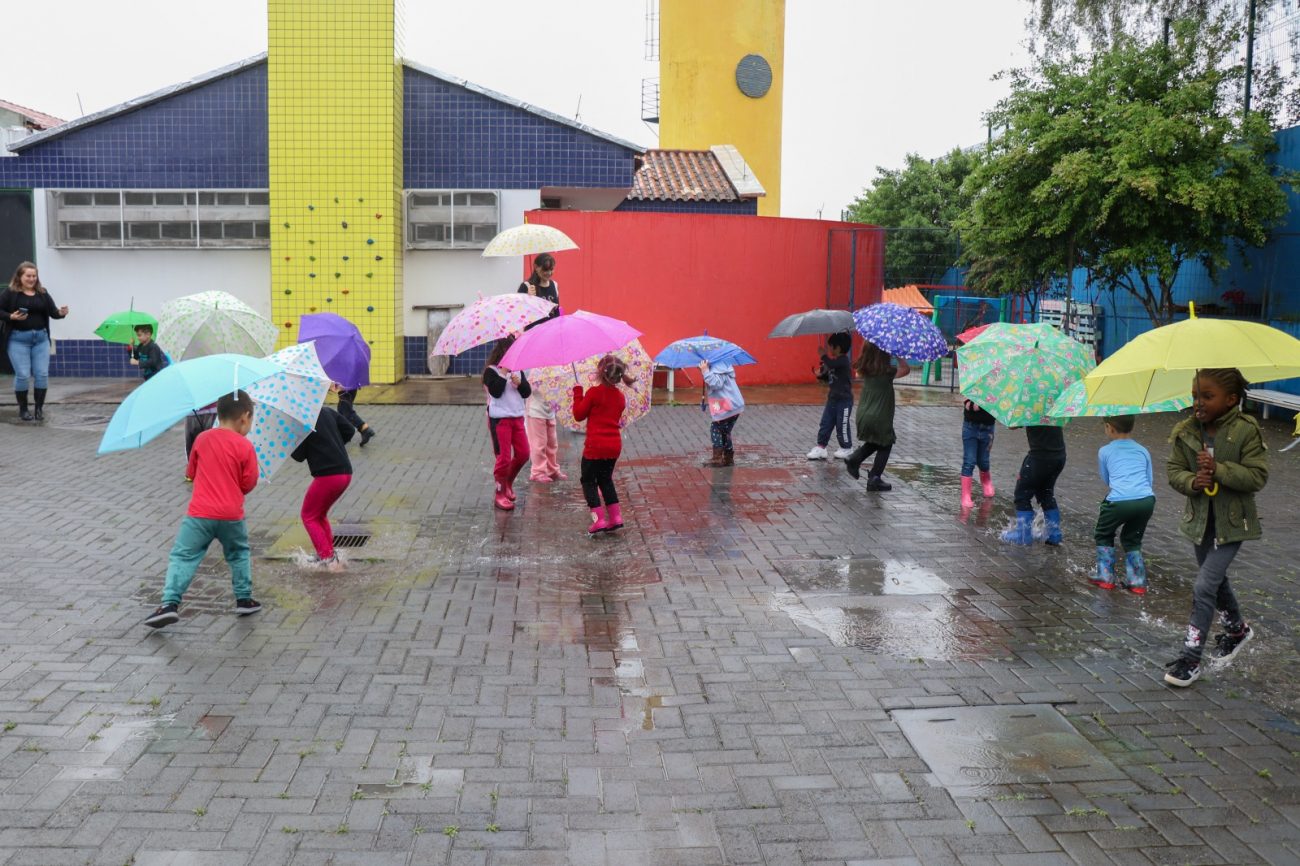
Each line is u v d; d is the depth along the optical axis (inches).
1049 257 693.9
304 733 192.1
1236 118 641.6
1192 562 314.8
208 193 713.6
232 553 253.4
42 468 431.2
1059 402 277.0
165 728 193.3
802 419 592.1
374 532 338.6
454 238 734.5
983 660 232.4
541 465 418.6
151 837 156.9
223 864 150.3
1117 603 273.9
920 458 479.8
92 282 717.9
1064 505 389.4
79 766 178.1
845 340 464.4
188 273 721.6
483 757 183.8
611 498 337.4
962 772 180.4
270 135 694.5
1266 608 270.8
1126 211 620.1
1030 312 927.7
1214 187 599.8
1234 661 233.5
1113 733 196.4
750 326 732.0
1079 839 159.8
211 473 247.4
